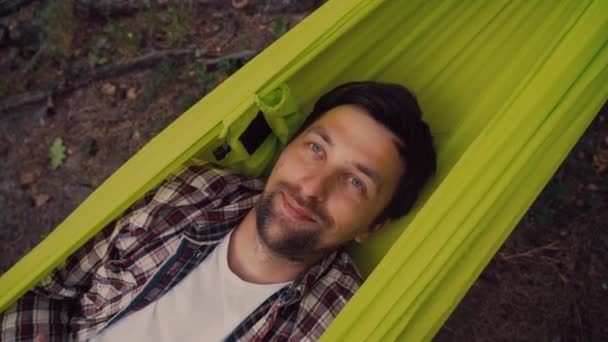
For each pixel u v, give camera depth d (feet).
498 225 2.26
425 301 2.19
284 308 2.44
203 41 4.08
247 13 4.07
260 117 2.57
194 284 2.51
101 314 2.55
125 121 4.06
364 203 2.38
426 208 2.18
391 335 2.15
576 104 2.22
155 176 2.32
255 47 3.97
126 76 4.16
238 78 2.39
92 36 4.27
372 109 2.37
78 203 3.93
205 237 2.59
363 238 2.58
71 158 4.05
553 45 2.25
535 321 3.22
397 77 2.78
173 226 2.60
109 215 2.34
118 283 2.60
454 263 2.18
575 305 3.21
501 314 3.26
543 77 2.19
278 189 2.39
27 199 4.02
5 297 2.36
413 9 2.60
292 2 3.94
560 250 3.31
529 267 3.31
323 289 2.47
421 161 2.48
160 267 2.52
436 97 2.74
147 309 2.50
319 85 2.72
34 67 4.31
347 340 2.12
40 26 4.30
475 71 2.68
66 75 4.22
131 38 4.15
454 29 2.68
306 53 2.37
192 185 2.59
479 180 2.18
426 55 2.74
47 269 2.36
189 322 2.45
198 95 3.96
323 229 2.36
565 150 2.27
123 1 4.20
